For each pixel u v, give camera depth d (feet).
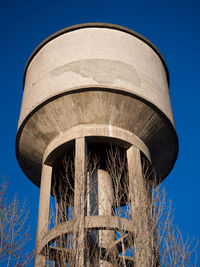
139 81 54.24
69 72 53.93
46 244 45.44
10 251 38.68
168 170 61.21
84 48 56.59
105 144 57.62
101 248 48.49
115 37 58.59
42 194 52.03
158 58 62.69
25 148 56.90
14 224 40.96
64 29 59.67
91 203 53.72
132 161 51.01
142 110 52.70
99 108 51.90
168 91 61.00
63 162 53.01
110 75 53.01
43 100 52.42
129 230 42.55
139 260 38.32
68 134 52.11
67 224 43.27
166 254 38.45
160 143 56.29
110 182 57.57
